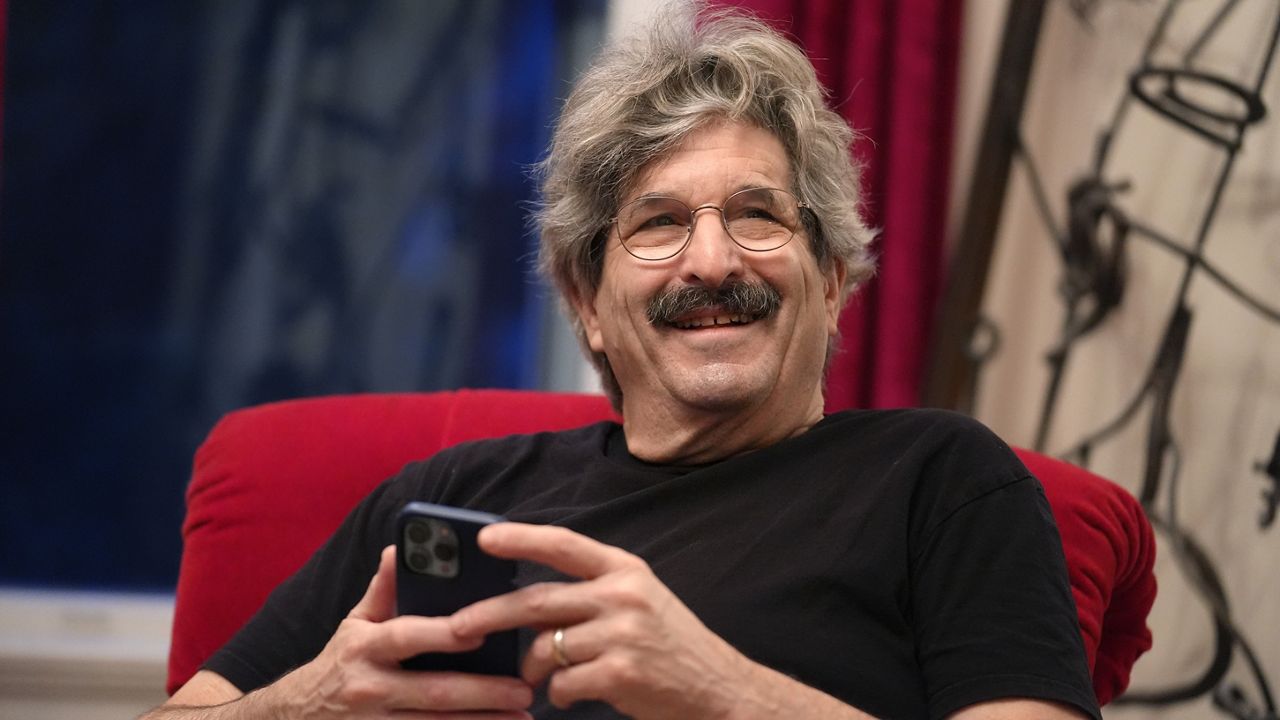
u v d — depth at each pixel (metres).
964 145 2.39
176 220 2.51
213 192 2.53
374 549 1.37
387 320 2.60
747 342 1.29
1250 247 1.87
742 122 1.36
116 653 2.21
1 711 2.18
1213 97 1.94
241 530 1.49
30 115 2.46
